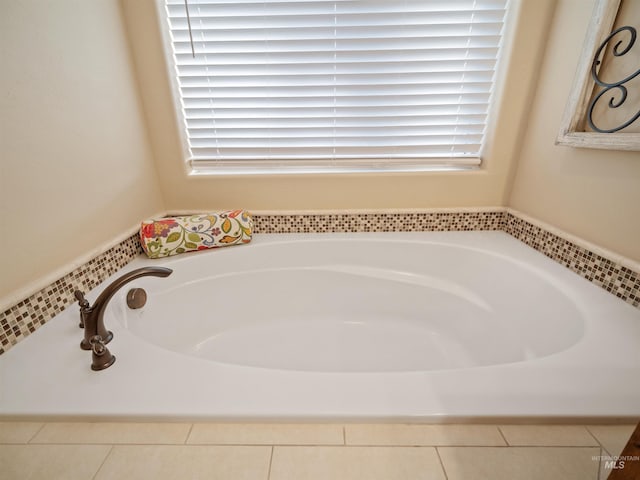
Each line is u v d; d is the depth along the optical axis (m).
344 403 0.58
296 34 1.19
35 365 0.67
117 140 1.11
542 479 0.49
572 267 1.07
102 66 1.02
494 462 0.51
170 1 1.15
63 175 0.87
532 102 1.24
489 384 0.61
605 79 0.91
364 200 1.45
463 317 1.28
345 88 1.27
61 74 0.85
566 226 1.11
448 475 0.49
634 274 0.86
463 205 1.45
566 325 0.90
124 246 1.14
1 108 0.69
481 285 1.25
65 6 0.86
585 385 0.61
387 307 1.42
